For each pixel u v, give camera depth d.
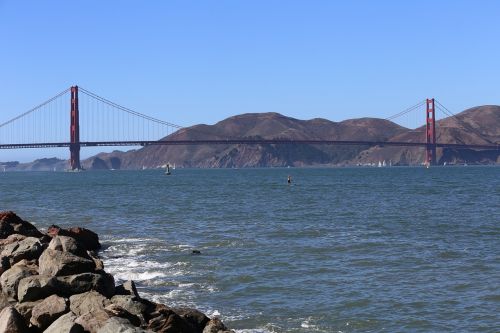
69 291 15.15
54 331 12.16
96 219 44.34
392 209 51.09
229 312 17.34
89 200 67.81
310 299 18.61
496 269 22.80
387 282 20.73
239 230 35.81
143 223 41.00
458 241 30.44
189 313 14.65
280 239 31.42
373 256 25.81
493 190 80.25
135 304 14.00
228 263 24.38
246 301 18.47
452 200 61.75
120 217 45.72
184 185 111.38
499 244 29.28
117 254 27.12
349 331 15.77
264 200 64.56
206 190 90.12
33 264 17.58
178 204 59.47
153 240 31.66
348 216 44.84
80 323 12.39
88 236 28.06
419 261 24.56
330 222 40.38
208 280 21.30
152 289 20.12
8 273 15.71
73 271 16.09
